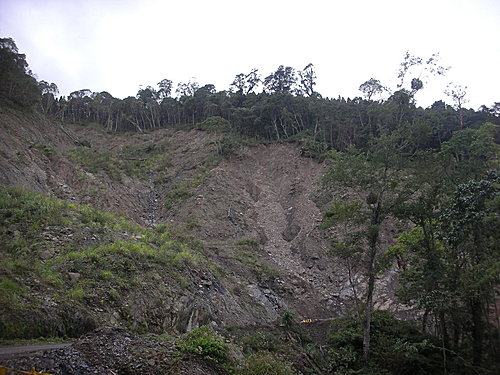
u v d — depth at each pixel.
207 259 26.72
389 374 17.34
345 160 20.58
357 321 21.39
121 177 40.91
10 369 6.55
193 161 48.09
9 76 42.62
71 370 7.29
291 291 27.61
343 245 20.09
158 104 68.31
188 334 10.92
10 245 15.21
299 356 17.89
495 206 14.98
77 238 17.88
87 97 70.94
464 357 17.80
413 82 38.19
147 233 24.47
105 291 13.95
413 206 19.22
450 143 21.62
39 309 10.62
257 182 44.78
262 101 60.25
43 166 33.12
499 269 14.08
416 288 18.88
